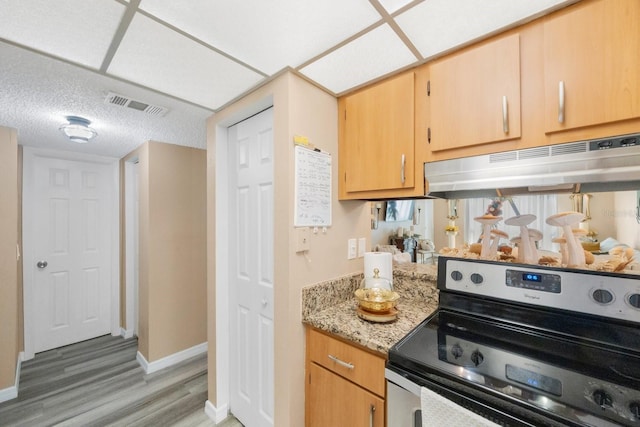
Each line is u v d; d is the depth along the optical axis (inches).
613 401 27.0
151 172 94.3
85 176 118.2
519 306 43.4
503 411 28.0
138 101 64.2
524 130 39.2
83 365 97.8
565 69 36.1
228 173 73.5
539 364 33.7
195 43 43.6
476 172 43.2
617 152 33.4
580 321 38.7
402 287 63.1
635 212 48.4
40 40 42.3
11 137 80.1
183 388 84.1
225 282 72.9
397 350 37.6
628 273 36.5
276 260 54.4
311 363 53.1
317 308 56.1
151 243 94.0
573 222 41.7
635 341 34.9
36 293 106.3
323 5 36.1
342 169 61.6
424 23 39.6
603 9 33.6
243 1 35.2
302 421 54.6
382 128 54.2
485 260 46.8
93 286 120.3
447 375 31.9
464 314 48.6
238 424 68.8
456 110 44.7
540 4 35.8
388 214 109.0
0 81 54.6
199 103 65.4
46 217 109.1
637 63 31.8
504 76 40.4
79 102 64.5
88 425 69.3
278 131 54.0
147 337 94.0
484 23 39.5
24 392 82.2
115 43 43.3
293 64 49.9
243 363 68.1
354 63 49.6
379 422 41.8
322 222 58.3
